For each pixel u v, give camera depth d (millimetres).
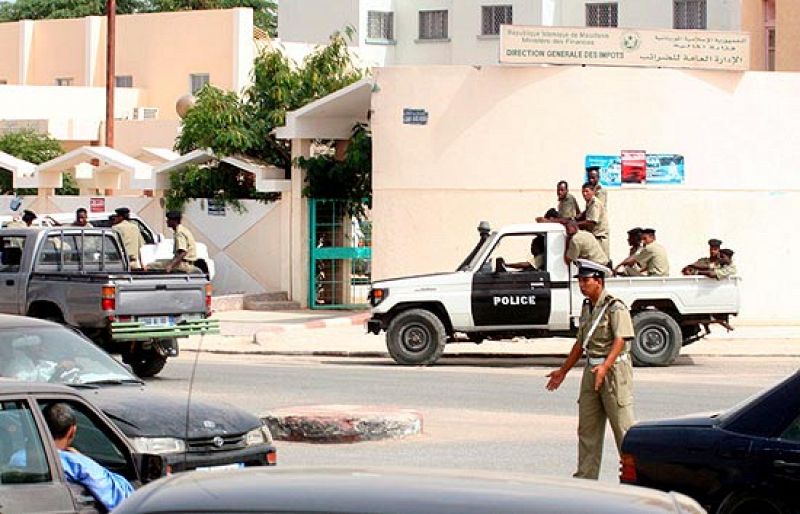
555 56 30500
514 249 28047
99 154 38375
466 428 16938
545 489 5012
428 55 53312
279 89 35562
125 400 11516
